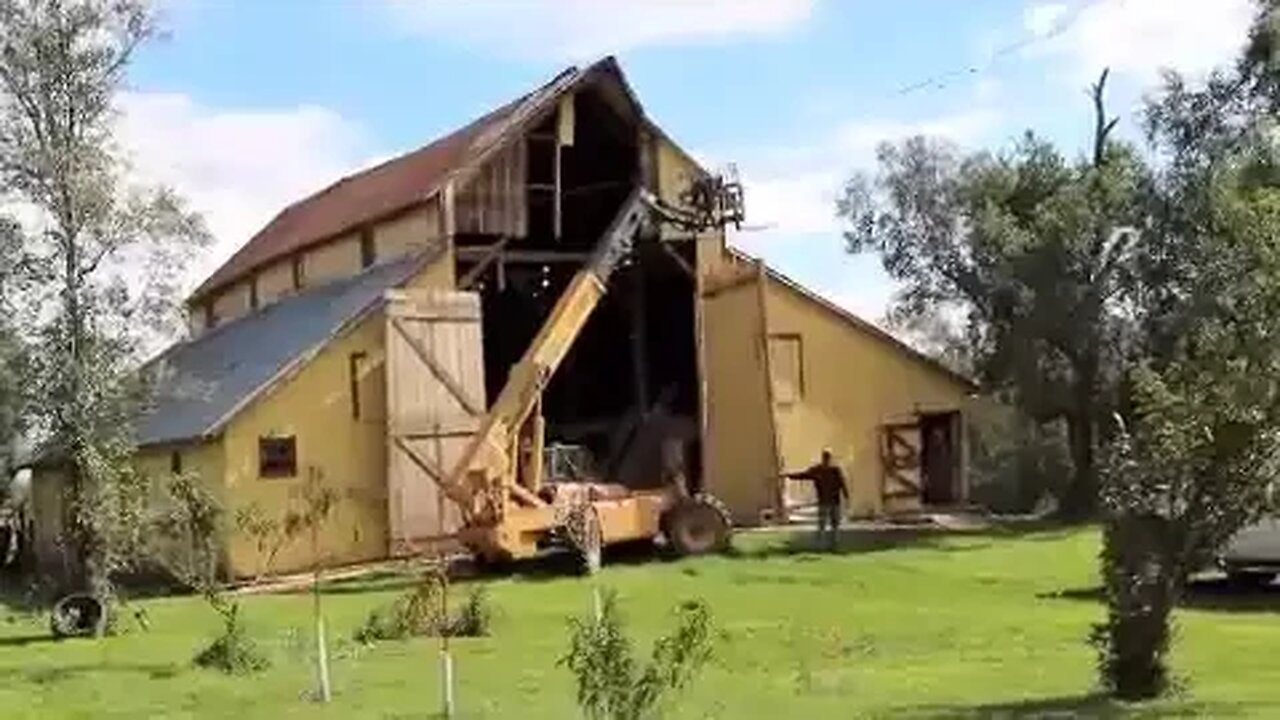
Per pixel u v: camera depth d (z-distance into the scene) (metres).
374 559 37.41
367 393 38.06
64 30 27.44
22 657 22.95
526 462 34.88
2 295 27.02
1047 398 46.66
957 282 48.94
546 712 15.66
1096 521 42.72
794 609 25.64
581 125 44.69
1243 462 14.25
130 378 27.66
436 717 15.64
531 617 25.64
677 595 28.44
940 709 14.85
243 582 34.53
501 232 42.53
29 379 26.91
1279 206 20.78
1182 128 44.25
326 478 37.28
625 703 10.90
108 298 27.62
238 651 20.73
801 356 44.53
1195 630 21.36
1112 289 45.75
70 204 27.30
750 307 42.94
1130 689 14.92
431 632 23.47
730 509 43.28
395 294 38.25
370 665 20.17
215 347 45.88
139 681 19.81
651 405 45.12
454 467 36.12
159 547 28.88
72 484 27.17
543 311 45.78
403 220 43.72
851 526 42.00
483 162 42.31
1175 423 14.36
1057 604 25.64
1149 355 41.97
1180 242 43.72
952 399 45.69
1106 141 48.50
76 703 18.11
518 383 34.91
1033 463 53.38
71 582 28.00
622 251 39.78
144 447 37.81
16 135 27.23
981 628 22.36
